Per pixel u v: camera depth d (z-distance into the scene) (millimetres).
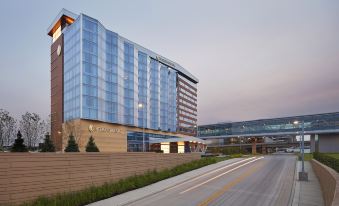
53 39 73625
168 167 35812
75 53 58719
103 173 24219
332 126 84875
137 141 77188
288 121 96938
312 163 39219
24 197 17547
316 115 88812
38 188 18469
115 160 25922
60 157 20297
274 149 154250
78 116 55656
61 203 17734
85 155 22562
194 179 30156
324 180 21141
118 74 67750
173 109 102875
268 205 18203
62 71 63938
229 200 19797
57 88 66125
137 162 29359
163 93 94125
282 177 29781
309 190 22688
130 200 20188
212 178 30453
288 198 20031
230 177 30812
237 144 123000
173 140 79562
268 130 102625
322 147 87375
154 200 20328
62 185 20172
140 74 81312
